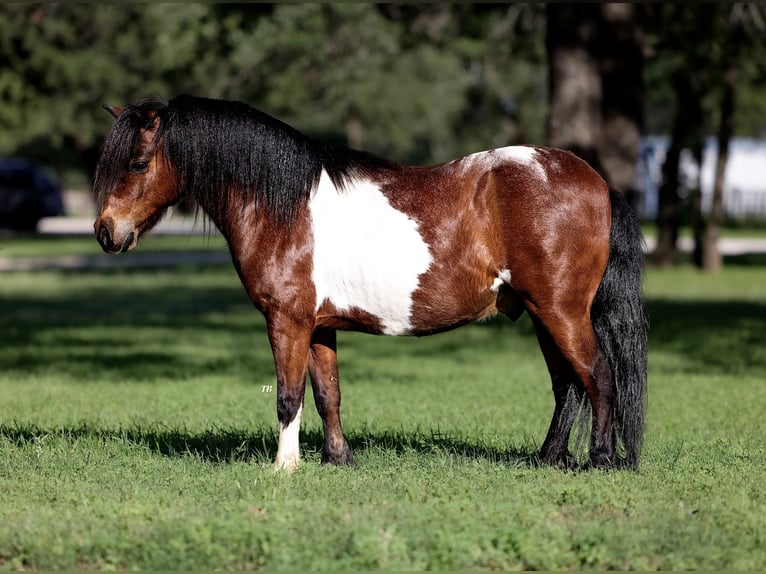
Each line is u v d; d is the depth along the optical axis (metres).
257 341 22.84
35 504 8.37
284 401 9.19
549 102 22.97
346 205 9.05
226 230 9.32
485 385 16.66
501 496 8.25
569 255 8.74
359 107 63.44
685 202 47.16
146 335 23.73
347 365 19.59
